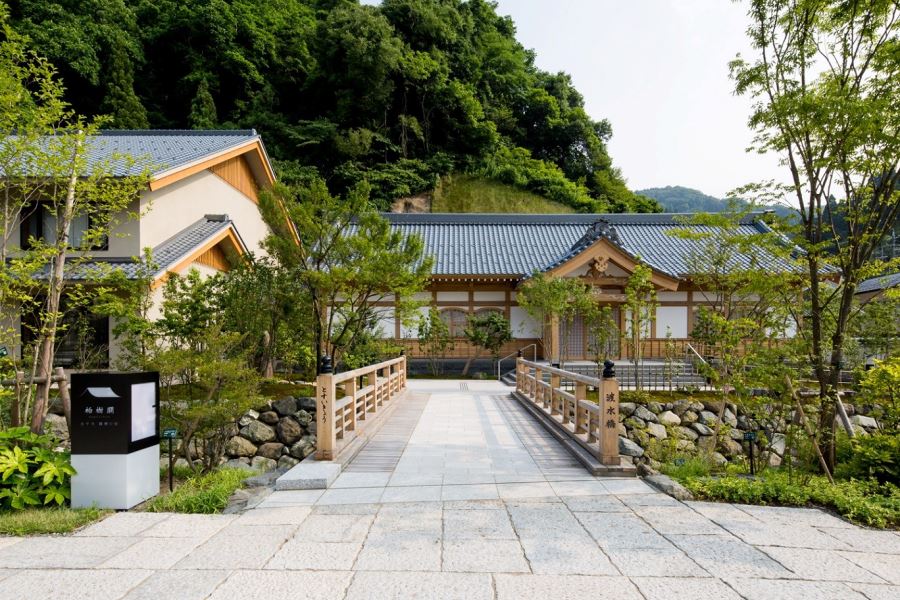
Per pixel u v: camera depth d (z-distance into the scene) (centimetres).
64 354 1139
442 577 342
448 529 429
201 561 370
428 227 2362
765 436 768
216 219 1452
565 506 488
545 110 4878
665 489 529
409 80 4122
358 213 1043
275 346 1053
